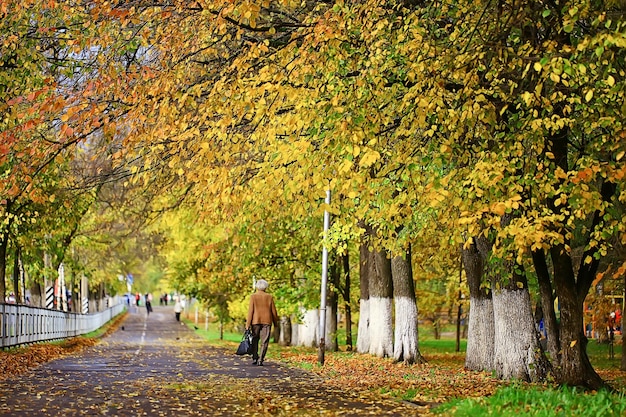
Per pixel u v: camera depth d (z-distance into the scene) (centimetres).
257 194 1953
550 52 1677
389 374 2869
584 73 1656
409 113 1845
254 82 1869
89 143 2936
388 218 2003
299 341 5525
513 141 1822
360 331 4459
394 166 1861
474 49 1819
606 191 2045
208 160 1881
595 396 1584
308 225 4106
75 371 2669
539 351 2620
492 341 3141
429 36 1930
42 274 4828
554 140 1988
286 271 4853
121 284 11138
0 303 3375
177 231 5094
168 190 3272
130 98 1950
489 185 1720
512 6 1741
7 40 2338
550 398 1583
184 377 2508
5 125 2316
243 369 2920
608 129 1850
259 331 3209
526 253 2325
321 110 1811
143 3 2161
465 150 1888
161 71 2036
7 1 2211
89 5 2305
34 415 1583
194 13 2095
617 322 5059
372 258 4106
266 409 1697
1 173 2383
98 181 3328
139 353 3944
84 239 5647
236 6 1900
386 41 1959
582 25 1867
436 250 4006
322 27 1809
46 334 4575
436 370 3123
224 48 2353
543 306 2278
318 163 1756
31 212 3675
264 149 1886
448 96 1892
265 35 2275
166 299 19012
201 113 1961
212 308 6444
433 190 1731
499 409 1481
